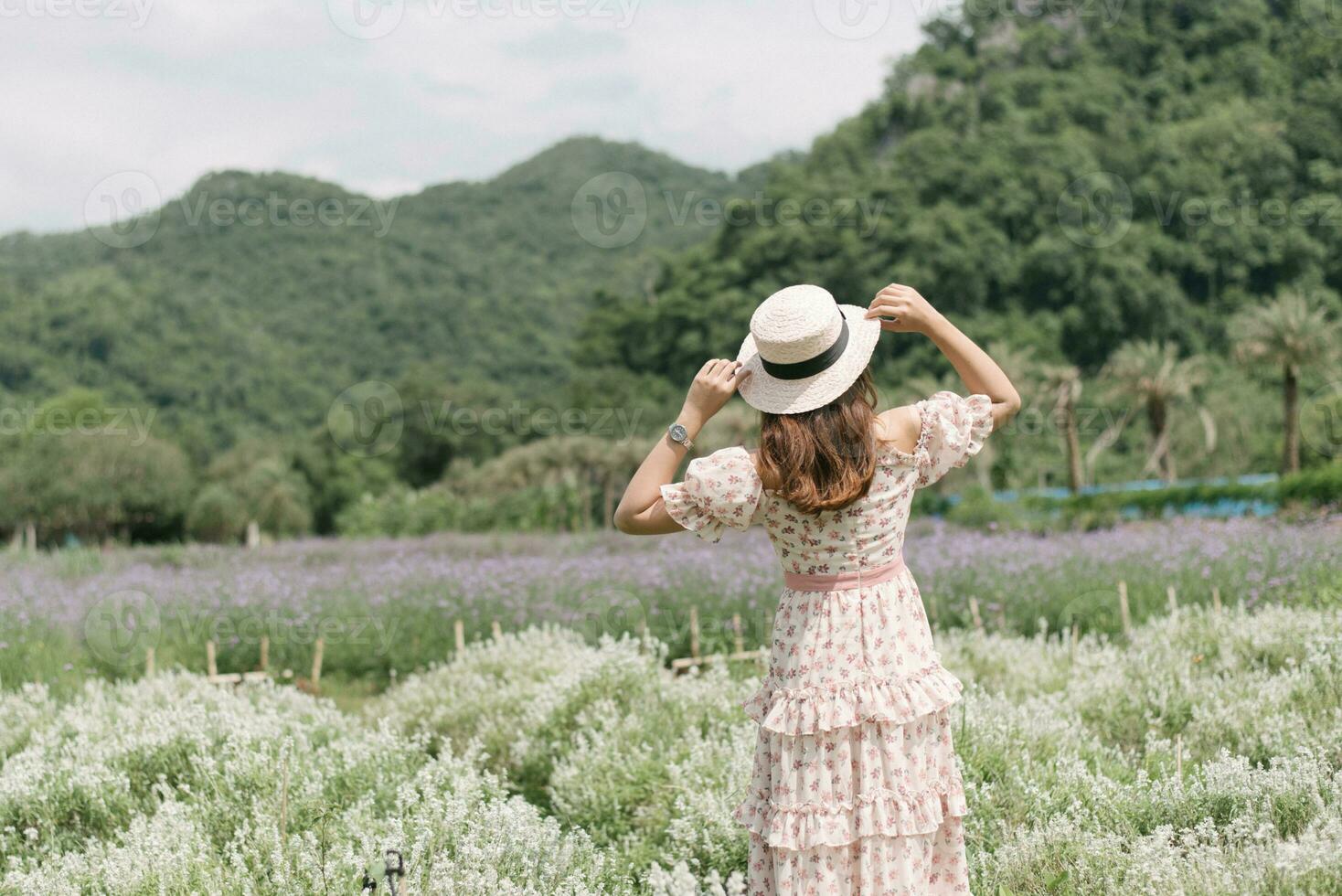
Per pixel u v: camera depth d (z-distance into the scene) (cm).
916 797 244
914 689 245
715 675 555
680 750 455
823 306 244
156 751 469
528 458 3111
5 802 422
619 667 536
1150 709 490
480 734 536
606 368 5678
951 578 971
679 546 1401
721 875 353
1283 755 378
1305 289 5906
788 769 247
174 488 4281
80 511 4072
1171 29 7356
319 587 1130
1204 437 4138
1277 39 7344
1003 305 5950
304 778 424
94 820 424
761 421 251
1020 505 2208
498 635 725
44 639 902
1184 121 6831
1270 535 1165
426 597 1007
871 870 241
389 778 427
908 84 7081
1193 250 6097
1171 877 281
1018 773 385
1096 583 933
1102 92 6831
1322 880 261
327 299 7138
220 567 1540
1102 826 342
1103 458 4122
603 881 332
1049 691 560
